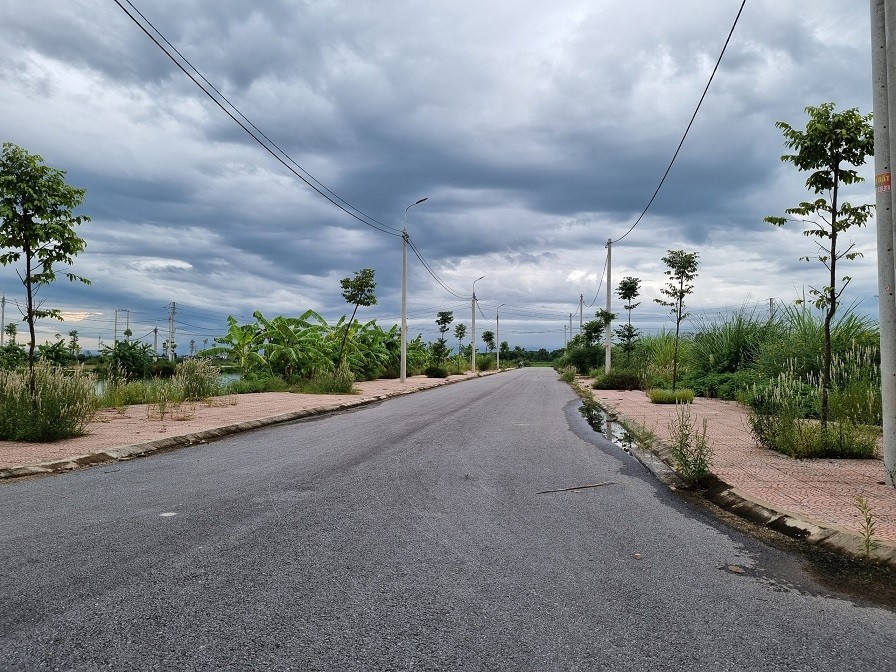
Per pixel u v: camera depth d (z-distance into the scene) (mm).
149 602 3215
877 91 6680
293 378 28094
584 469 7766
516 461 8258
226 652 2664
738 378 20344
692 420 13500
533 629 2949
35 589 3389
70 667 2516
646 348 35156
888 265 6570
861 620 3148
